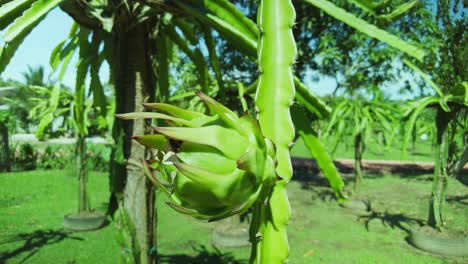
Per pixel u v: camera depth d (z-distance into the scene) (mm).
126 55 1392
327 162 955
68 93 4648
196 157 507
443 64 3414
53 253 3436
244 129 530
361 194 6066
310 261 3400
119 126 1386
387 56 5117
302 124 963
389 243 3885
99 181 7523
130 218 1341
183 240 3896
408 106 3521
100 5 1222
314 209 5391
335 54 5004
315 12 4895
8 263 3207
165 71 1579
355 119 5098
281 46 721
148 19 1296
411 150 15258
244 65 5082
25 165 9469
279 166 645
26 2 916
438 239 3498
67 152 10641
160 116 518
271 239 616
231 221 3994
